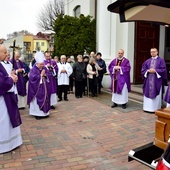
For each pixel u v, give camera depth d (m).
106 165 4.02
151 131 5.67
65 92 9.33
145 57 11.84
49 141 5.10
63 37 13.47
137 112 7.41
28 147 4.77
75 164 4.05
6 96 4.41
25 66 8.93
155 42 12.03
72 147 4.77
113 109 7.79
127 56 11.45
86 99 9.50
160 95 7.40
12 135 4.58
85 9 14.87
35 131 5.75
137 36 11.53
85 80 10.14
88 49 13.34
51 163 4.09
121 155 4.40
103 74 10.71
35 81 6.77
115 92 7.90
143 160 3.14
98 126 6.09
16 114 4.61
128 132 5.62
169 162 2.07
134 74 11.62
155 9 3.12
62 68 9.22
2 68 4.28
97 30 13.45
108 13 11.64
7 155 4.39
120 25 11.62
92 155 4.40
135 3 2.95
